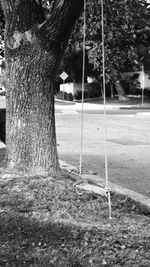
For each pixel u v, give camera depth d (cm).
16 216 493
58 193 587
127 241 435
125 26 903
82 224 482
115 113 3005
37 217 495
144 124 2138
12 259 382
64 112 3155
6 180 624
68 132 1748
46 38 628
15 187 601
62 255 393
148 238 448
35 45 630
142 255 401
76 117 2612
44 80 644
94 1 845
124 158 1099
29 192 584
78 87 5150
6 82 660
